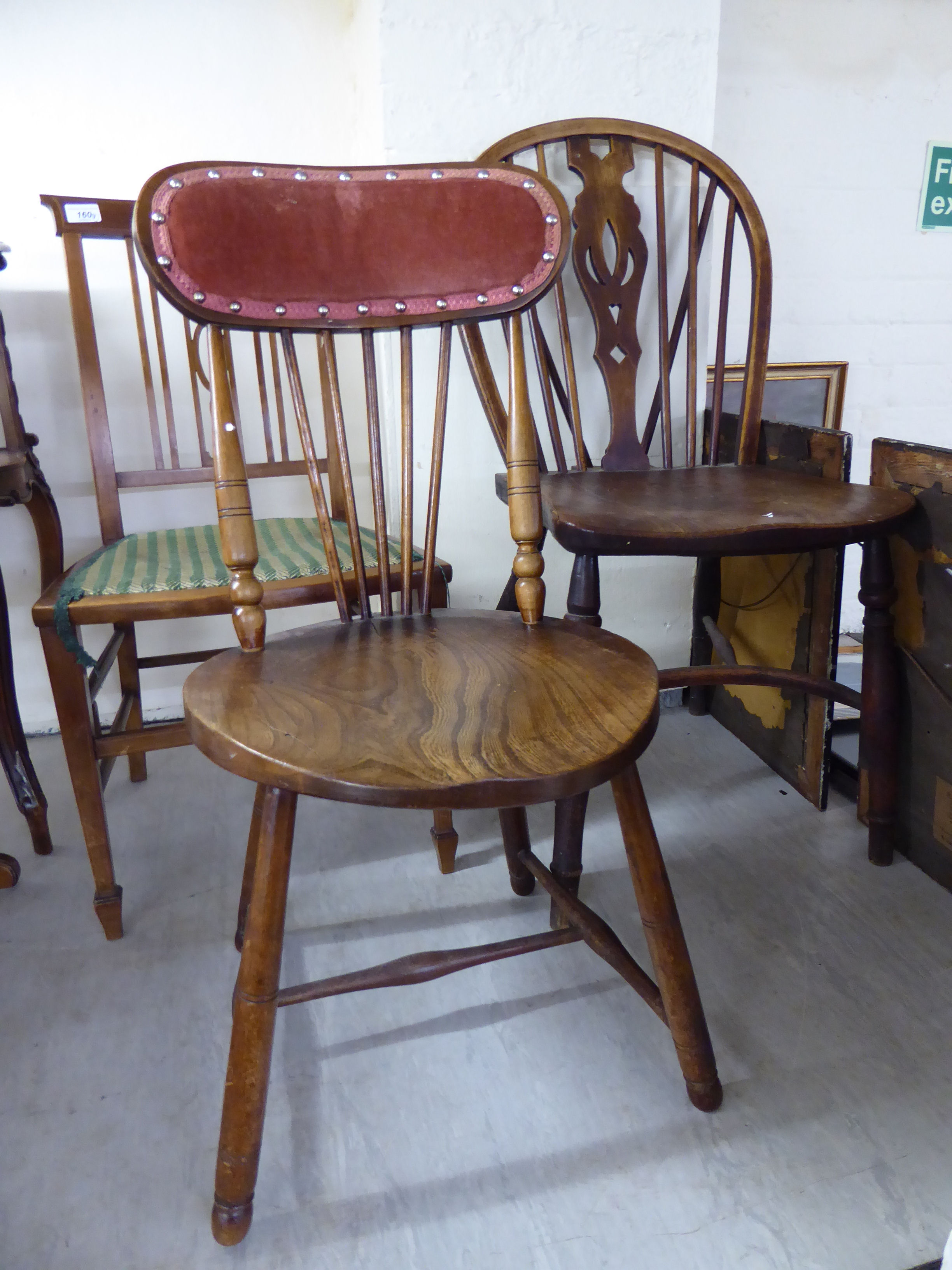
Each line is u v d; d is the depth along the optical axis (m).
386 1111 0.81
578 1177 0.74
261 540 1.19
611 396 1.32
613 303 1.31
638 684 0.69
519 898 1.14
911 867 1.19
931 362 2.12
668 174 1.44
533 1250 0.68
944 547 1.06
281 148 1.53
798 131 1.90
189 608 0.98
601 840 1.27
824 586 1.25
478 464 1.47
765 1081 0.83
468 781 0.54
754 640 1.50
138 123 1.45
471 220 0.84
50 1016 0.94
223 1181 0.68
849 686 1.69
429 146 1.32
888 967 0.99
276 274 0.79
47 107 1.40
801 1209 0.71
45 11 1.37
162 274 0.73
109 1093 0.84
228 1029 0.92
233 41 1.46
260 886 0.65
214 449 0.79
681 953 0.75
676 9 1.35
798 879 1.16
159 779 1.50
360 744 0.59
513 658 0.76
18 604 1.59
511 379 0.88
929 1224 0.69
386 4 1.24
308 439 0.85
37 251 1.44
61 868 1.23
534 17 1.30
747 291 1.95
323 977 0.98
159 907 1.13
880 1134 0.77
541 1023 0.92
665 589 1.68
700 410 1.59
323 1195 0.73
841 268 2.02
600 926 0.83
